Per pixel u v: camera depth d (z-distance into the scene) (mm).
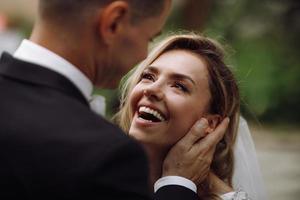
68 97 1556
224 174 2668
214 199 2539
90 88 1617
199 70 2529
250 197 2863
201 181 2514
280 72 13711
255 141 11570
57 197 1435
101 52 1606
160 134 2473
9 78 1572
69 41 1568
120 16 1590
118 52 1625
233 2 13898
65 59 1573
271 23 14227
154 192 2467
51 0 1562
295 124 13406
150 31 1648
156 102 2473
